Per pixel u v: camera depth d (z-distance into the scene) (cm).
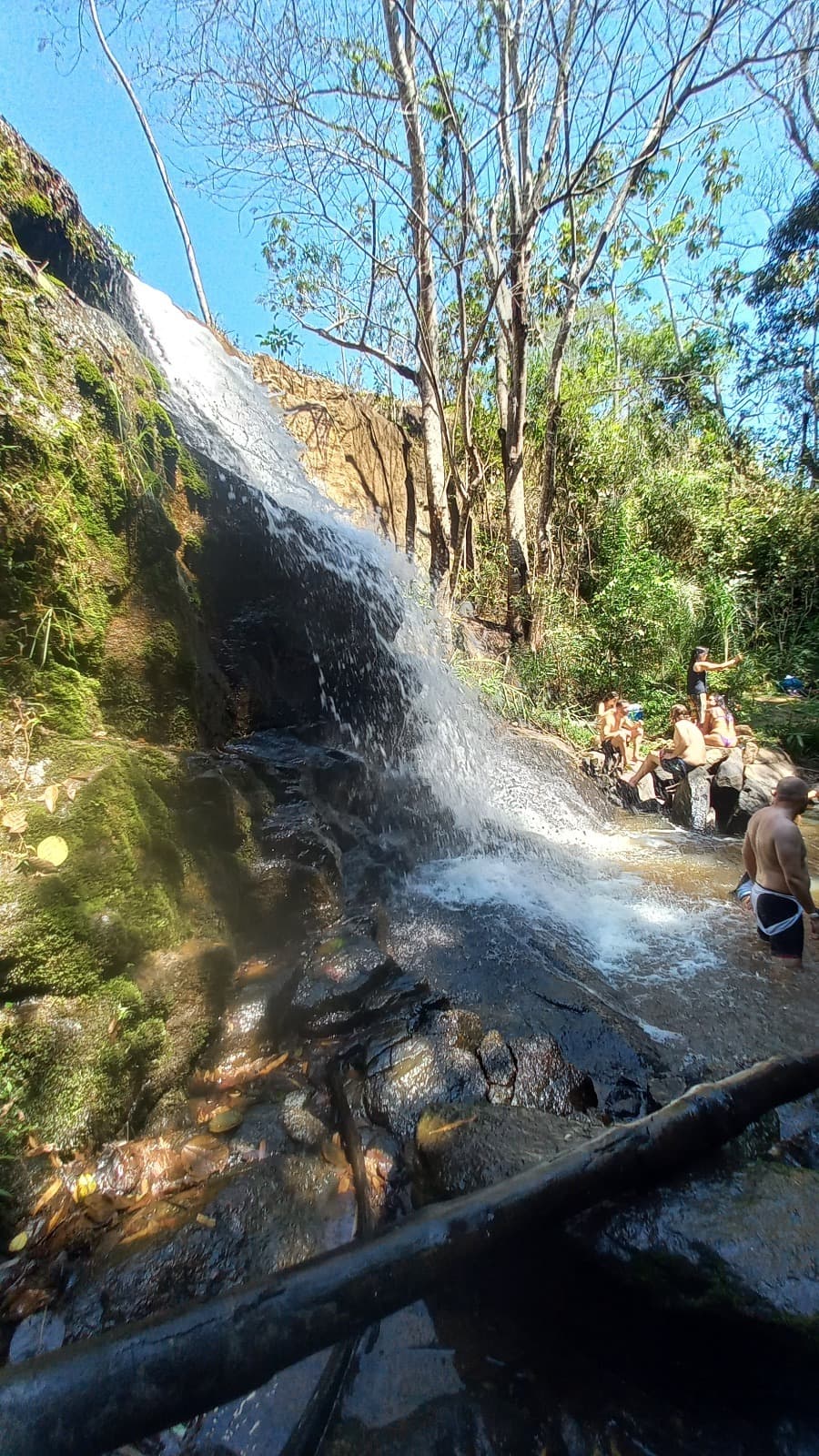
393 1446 161
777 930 398
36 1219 201
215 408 632
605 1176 191
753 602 1553
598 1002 335
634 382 1680
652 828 726
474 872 511
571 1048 298
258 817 388
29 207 407
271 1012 302
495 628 1276
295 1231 209
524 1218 176
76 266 451
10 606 279
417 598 855
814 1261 175
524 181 1071
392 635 648
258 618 492
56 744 277
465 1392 173
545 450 1256
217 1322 142
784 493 1714
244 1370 139
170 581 369
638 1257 179
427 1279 161
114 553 333
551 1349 185
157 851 297
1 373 290
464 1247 167
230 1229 207
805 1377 162
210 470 485
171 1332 139
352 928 362
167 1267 193
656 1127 207
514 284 1111
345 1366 178
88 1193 213
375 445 1293
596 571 1434
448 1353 182
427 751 648
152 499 365
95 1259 196
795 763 984
